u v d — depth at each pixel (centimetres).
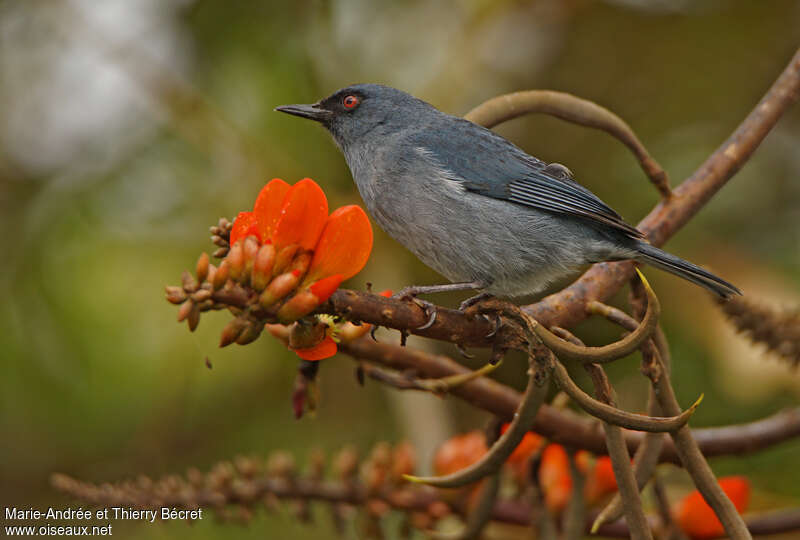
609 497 648
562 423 584
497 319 486
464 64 1205
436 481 533
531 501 623
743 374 948
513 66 1278
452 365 626
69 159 1138
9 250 1073
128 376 1025
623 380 1030
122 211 1105
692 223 1098
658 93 1234
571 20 1268
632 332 506
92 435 1028
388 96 951
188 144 1141
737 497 610
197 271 417
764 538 745
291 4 1180
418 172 879
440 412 970
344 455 674
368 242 449
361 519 675
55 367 1033
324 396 1074
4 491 1005
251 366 1039
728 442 651
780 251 1094
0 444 1016
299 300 425
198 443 1038
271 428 1055
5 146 1131
